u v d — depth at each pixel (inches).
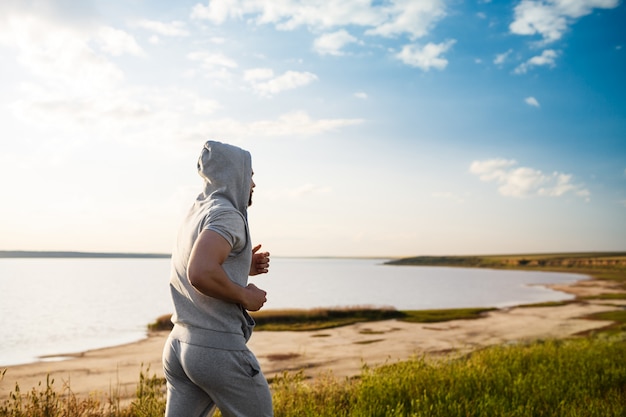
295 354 693.3
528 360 347.3
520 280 4985.2
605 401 232.4
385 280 5290.4
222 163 92.7
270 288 3779.5
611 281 4478.3
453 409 196.7
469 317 1320.1
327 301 2418.8
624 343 551.8
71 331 1102.4
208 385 85.9
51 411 170.7
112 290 3326.8
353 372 515.2
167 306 1996.8
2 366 594.2
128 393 325.4
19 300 2305.6
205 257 80.6
